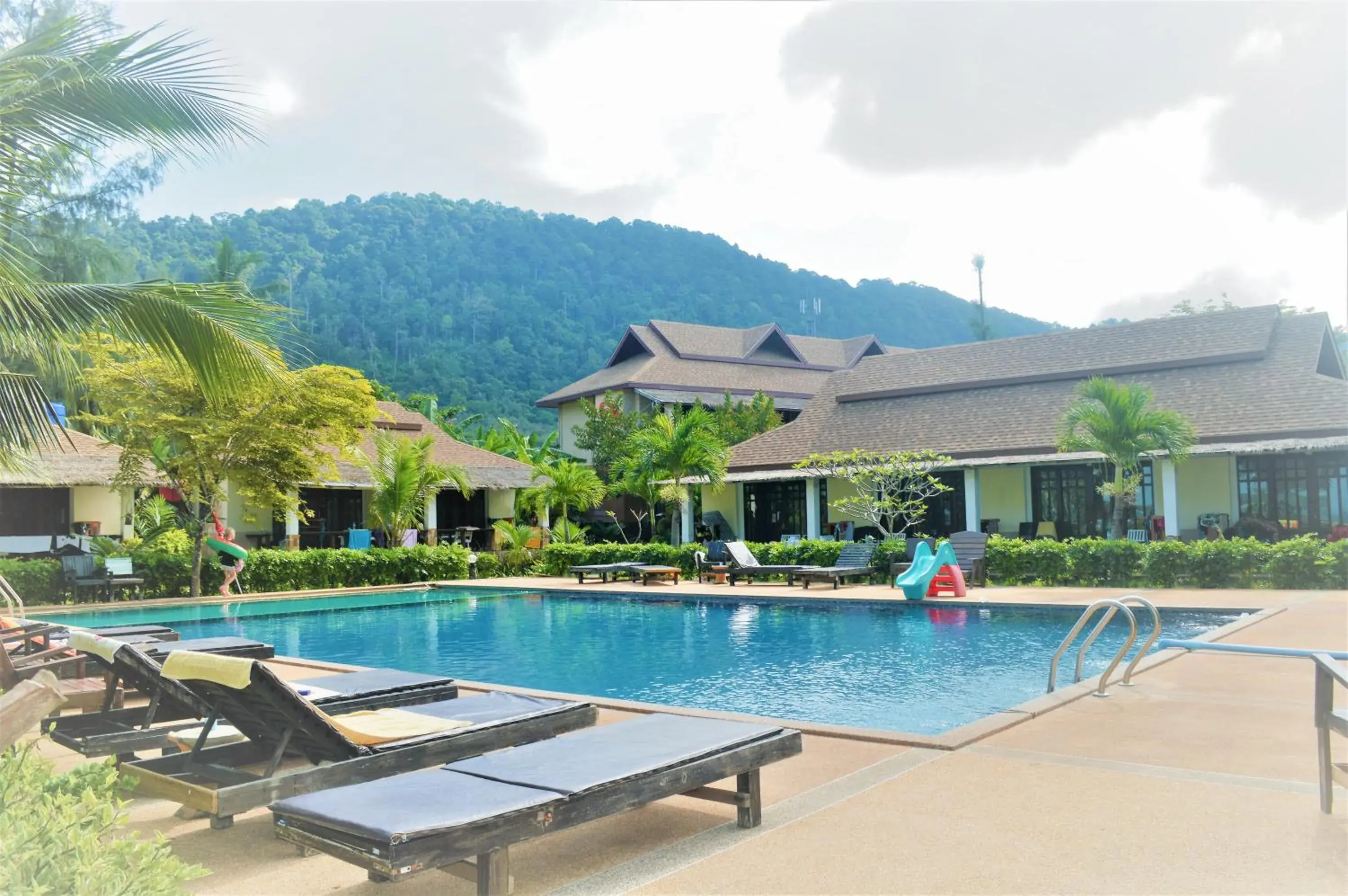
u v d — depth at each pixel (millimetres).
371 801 3572
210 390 9125
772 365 47438
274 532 29047
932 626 14625
